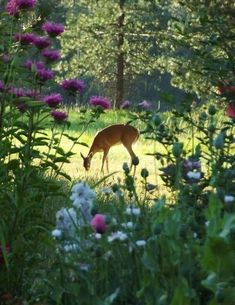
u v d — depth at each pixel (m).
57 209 11.50
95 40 57.88
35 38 9.54
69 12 58.22
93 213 6.96
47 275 7.51
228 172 8.05
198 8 12.98
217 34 11.44
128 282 6.72
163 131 9.70
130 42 57.59
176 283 6.23
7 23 9.60
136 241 6.82
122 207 7.33
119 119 34.41
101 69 61.12
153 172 20.67
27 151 9.31
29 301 8.09
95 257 6.76
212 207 6.18
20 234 8.84
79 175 19.44
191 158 8.77
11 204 8.95
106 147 22.52
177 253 6.21
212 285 5.86
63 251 6.94
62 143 28.22
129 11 54.03
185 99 10.06
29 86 9.62
